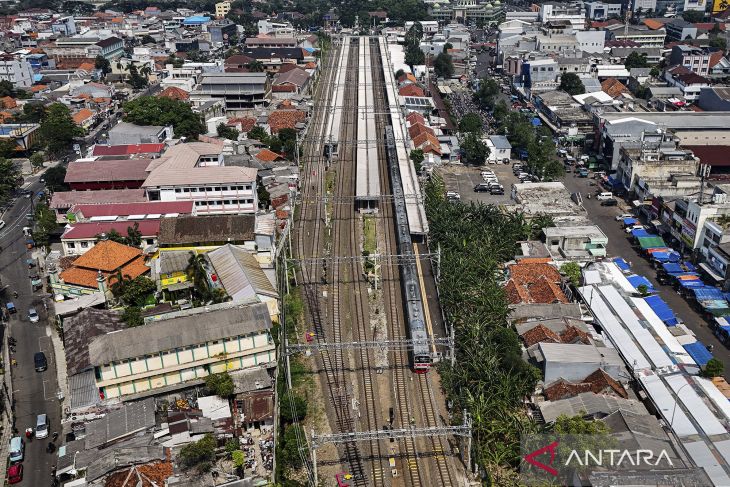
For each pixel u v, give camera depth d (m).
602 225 147.38
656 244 133.25
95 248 117.19
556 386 89.75
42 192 165.75
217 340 89.44
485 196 162.88
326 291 119.12
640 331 101.88
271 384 90.69
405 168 167.25
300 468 80.75
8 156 186.12
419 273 121.50
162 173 140.00
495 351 93.00
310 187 166.75
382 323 109.81
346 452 82.94
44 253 135.38
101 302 107.38
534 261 124.25
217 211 139.00
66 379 95.56
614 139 174.00
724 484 72.38
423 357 95.00
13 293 120.50
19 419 88.62
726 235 118.06
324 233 141.62
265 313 92.69
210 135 193.25
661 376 91.38
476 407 82.50
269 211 136.62
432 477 79.00
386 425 87.38
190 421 82.00
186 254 114.88
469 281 109.62
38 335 107.62
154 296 109.75
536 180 172.38
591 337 99.81
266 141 188.00
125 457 75.56
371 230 143.00
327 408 90.62
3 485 77.75
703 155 167.62
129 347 86.12
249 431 85.19
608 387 88.06
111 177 147.00
